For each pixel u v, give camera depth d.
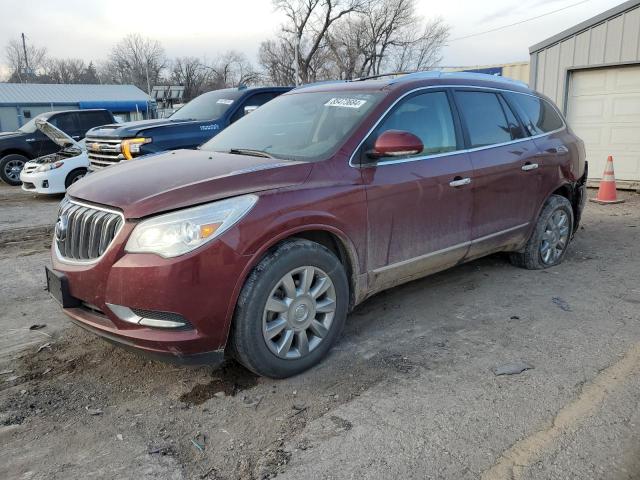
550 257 5.40
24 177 10.98
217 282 2.85
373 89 4.01
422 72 4.48
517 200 4.76
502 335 3.86
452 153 4.16
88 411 2.96
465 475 2.40
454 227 4.18
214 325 2.89
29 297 4.81
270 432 2.76
